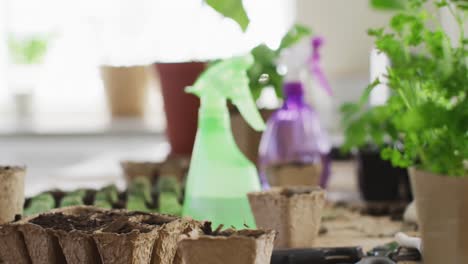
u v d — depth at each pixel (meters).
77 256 0.90
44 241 0.92
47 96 3.92
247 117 1.08
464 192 0.88
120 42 3.77
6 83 3.96
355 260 0.97
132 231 0.88
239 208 1.08
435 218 0.90
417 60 0.95
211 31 2.74
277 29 3.01
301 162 1.41
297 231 1.05
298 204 1.04
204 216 1.08
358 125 1.27
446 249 0.90
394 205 1.36
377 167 1.42
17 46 3.76
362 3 2.69
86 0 3.79
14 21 3.86
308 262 0.96
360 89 2.58
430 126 0.88
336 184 1.64
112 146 2.81
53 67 3.90
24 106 3.75
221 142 1.09
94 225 0.93
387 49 0.95
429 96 0.92
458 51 0.91
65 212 0.99
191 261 0.85
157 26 3.62
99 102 3.88
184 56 3.43
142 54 3.71
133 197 1.24
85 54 3.86
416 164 0.95
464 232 0.88
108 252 0.88
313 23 2.74
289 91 1.43
